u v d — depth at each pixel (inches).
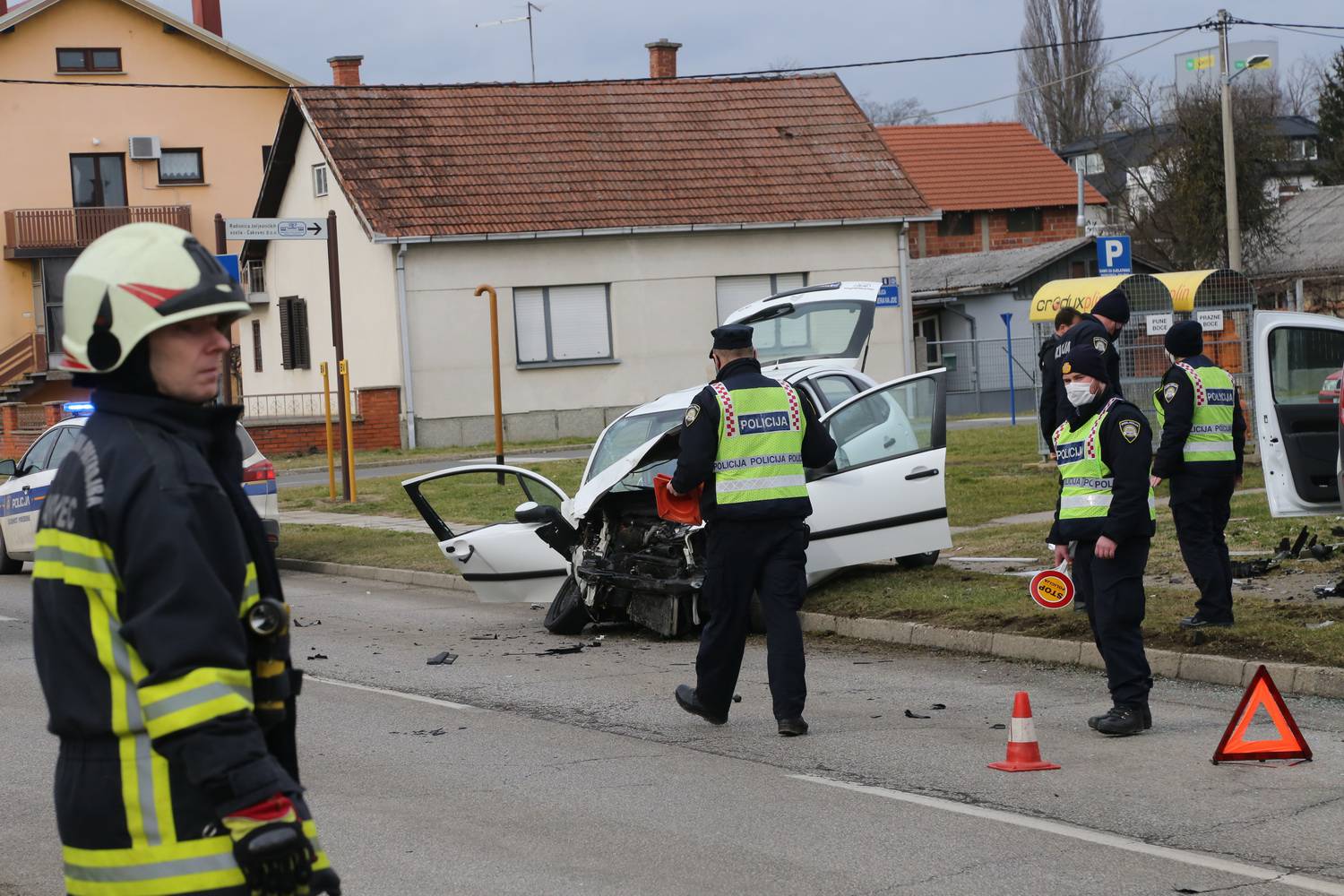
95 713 104.0
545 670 399.5
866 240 1363.2
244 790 101.6
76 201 1759.4
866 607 442.6
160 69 1770.4
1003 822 242.1
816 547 451.8
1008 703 336.5
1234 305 797.2
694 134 1386.6
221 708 101.7
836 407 465.4
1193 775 267.6
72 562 104.0
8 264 1739.7
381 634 472.1
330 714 346.6
